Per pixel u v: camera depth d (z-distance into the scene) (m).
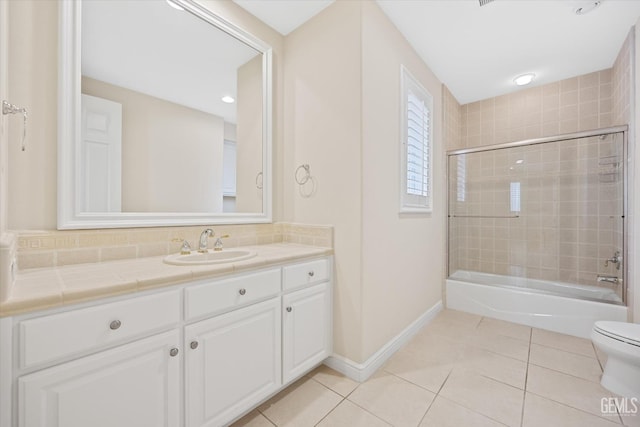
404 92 2.16
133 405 0.96
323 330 1.75
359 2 1.68
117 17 1.38
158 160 1.52
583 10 1.88
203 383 1.15
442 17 1.97
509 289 2.62
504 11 1.90
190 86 1.65
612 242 2.47
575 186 2.67
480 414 1.39
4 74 0.94
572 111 2.80
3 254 0.74
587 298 2.31
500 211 3.11
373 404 1.47
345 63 1.74
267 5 1.84
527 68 2.64
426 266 2.56
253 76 1.95
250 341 1.33
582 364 1.84
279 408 1.44
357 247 1.69
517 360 1.90
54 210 1.18
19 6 1.09
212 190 1.75
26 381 0.76
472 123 3.43
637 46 1.99
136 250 1.41
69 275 1.03
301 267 1.59
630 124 2.12
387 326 1.95
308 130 1.97
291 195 2.09
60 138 1.17
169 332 1.05
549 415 1.37
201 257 1.53
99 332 0.89
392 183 2.00
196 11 1.64
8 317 0.74
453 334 2.31
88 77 1.28
